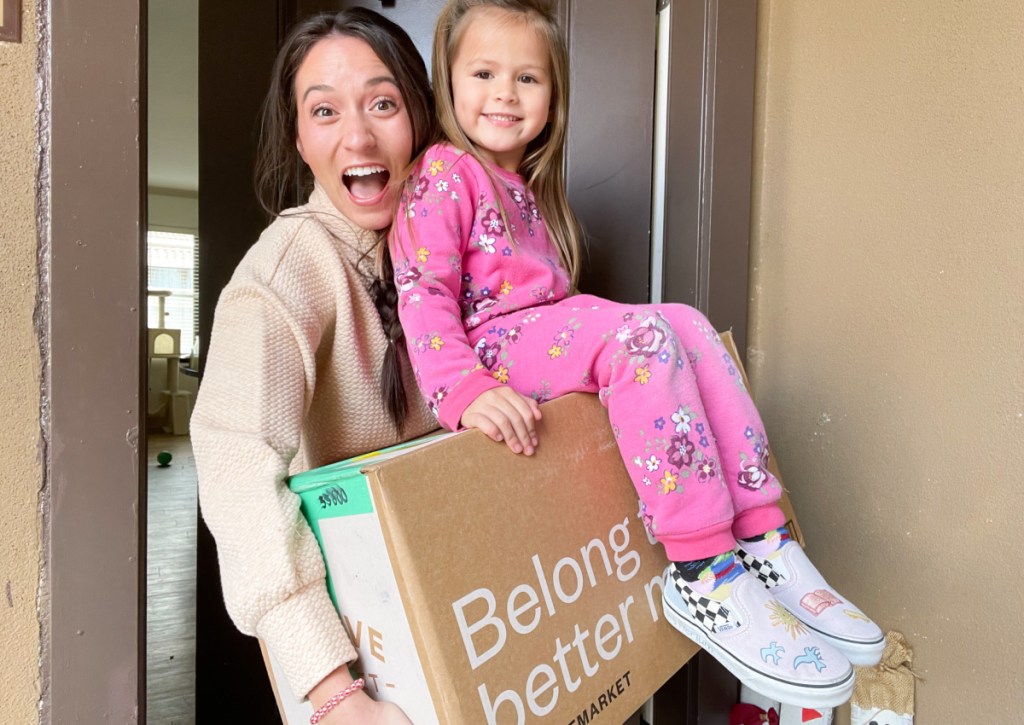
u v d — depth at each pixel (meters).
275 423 0.75
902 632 1.10
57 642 0.85
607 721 0.74
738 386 0.90
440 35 1.01
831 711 1.22
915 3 1.08
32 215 0.84
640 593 0.82
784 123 1.35
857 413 1.19
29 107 0.84
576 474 0.78
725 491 0.81
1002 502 0.94
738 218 1.39
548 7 1.04
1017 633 0.92
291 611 0.68
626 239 1.45
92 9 0.85
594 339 0.83
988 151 0.97
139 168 0.88
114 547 0.87
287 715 0.82
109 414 0.87
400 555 0.61
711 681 1.39
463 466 0.68
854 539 1.19
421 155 0.96
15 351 0.83
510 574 0.68
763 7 1.40
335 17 0.94
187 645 2.03
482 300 0.95
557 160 1.10
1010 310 0.93
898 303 1.11
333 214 0.95
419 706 0.64
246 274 0.83
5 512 0.83
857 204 1.19
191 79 3.79
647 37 1.42
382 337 0.94
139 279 0.88
